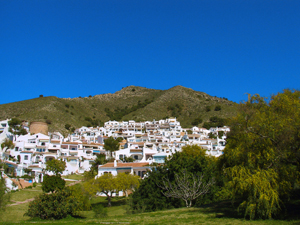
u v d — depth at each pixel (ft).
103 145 369.30
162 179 118.52
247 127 79.10
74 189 134.92
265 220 65.82
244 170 71.31
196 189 108.17
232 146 82.84
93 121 631.97
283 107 81.56
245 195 70.28
